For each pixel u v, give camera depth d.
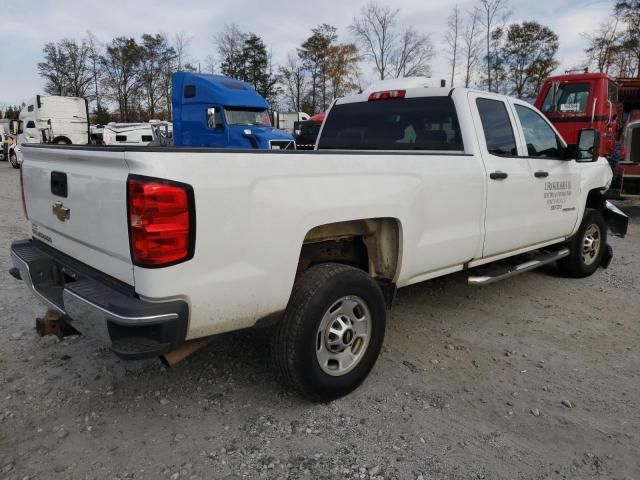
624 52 35.44
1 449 2.70
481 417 3.09
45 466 2.58
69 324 2.98
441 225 3.79
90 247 2.84
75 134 28.50
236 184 2.55
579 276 5.97
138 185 2.32
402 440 2.85
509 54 40.59
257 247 2.67
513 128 4.62
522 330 4.43
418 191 3.53
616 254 7.31
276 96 51.53
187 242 2.42
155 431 2.88
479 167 4.08
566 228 5.40
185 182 2.38
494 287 5.61
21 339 4.00
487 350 4.02
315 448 2.76
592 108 10.23
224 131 15.12
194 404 3.16
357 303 3.21
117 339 2.49
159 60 56.53
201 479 2.52
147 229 2.33
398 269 3.54
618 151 10.73
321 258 3.51
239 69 51.12
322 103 50.53
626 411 3.19
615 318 4.75
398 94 4.64
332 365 3.19
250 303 2.72
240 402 3.20
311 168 2.88
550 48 40.59
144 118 57.31
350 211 3.08
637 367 3.78
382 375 3.58
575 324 4.59
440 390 3.39
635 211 11.20
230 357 3.78
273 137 15.14
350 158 3.11
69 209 2.96
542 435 2.92
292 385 3.03
